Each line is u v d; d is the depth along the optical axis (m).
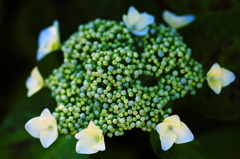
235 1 0.43
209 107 0.39
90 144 0.34
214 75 0.36
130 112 0.34
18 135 0.41
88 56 0.37
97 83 0.35
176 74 0.36
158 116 0.35
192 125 0.44
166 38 0.37
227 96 0.39
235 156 0.42
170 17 0.40
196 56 0.40
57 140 0.41
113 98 0.35
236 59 0.40
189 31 0.40
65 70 0.38
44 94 0.43
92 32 0.38
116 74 0.35
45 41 0.41
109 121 0.34
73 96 0.37
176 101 0.41
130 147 0.45
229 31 0.39
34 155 0.41
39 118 0.35
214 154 0.42
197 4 0.44
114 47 0.37
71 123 0.35
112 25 0.39
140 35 0.37
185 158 0.36
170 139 0.34
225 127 0.43
